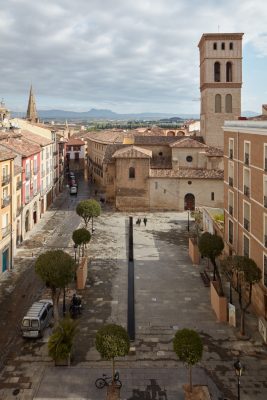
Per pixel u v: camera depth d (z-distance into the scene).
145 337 26.66
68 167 144.25
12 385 21.52
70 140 146.12
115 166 71.06
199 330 27.56
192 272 39.19
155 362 23.67
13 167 43.41
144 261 42.47
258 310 30.00
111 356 19.69
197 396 19.81
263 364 23.42
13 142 56.06
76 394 20.70
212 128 74.12
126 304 31.80
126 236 53.00
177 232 54.91
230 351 24.81
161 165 74.19
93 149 114.25
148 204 69.62
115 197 70.62
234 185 37.06
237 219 36.38
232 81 73.12
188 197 69.19
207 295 33.59
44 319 27.33
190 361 19.41
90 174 120.88
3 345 25.88
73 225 60.00
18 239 49.19
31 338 26.44
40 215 65.44
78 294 33.88
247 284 31.69
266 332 25.66
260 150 30.25
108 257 43.91
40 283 36.84
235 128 36.06
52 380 21.91
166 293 34.00
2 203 39.19
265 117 37.06
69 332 23.59
